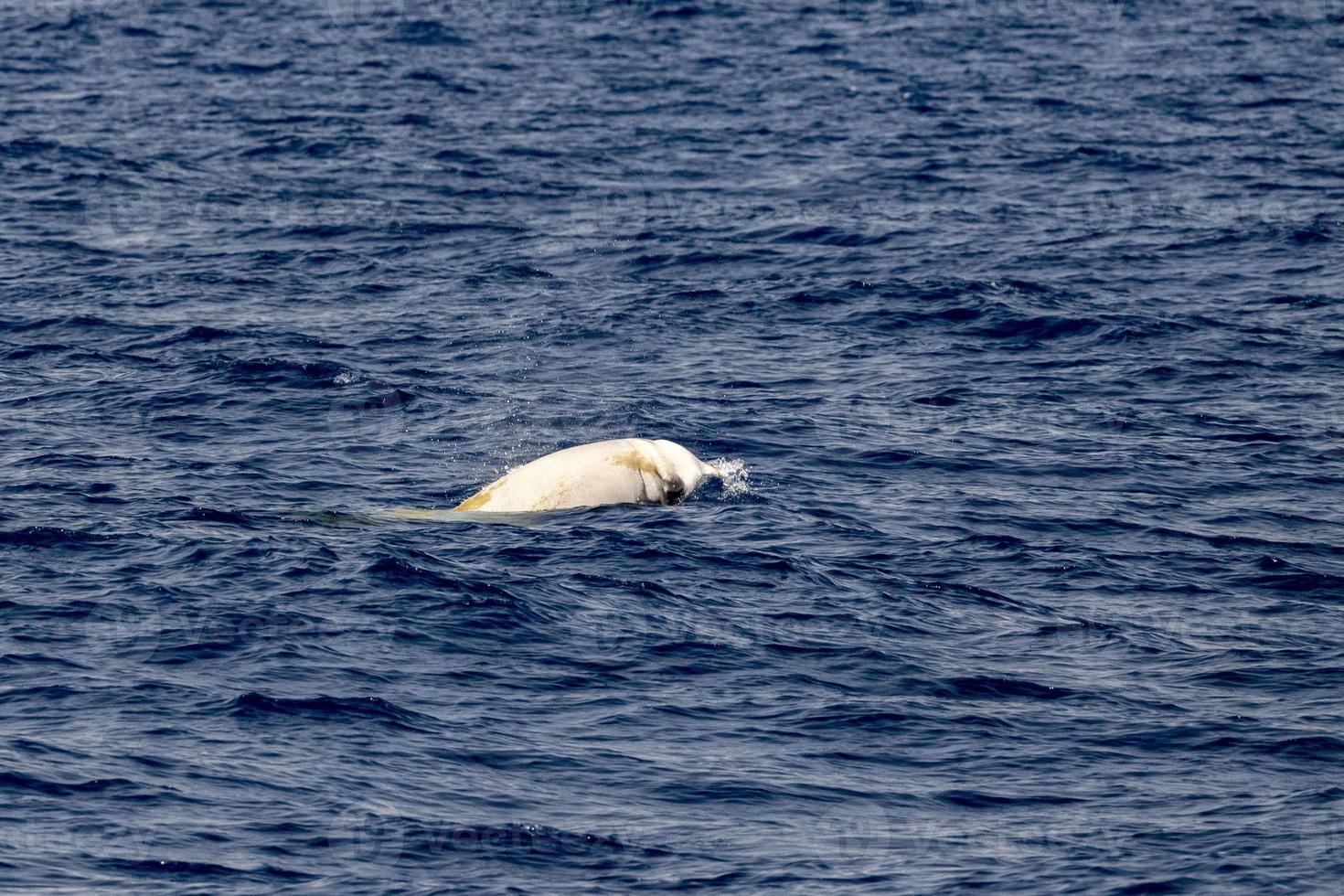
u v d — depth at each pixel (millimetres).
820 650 79625
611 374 128125
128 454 106375
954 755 70250
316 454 108562
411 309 146375
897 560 91875
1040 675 78125
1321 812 65500
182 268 158375
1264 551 94375
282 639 77312
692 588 86000
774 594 85875
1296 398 122750
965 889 60000
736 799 66062
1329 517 100438
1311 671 78812
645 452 99312
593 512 96250
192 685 72625
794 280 155250
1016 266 159375
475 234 174875
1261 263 160500
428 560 87188
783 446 111125
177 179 197250
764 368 129875
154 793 63750
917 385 125750
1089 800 66812
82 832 60844
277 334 136375
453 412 118312
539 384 125375
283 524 92938
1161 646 81625
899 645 80500
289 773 66000
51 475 100750
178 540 89062
